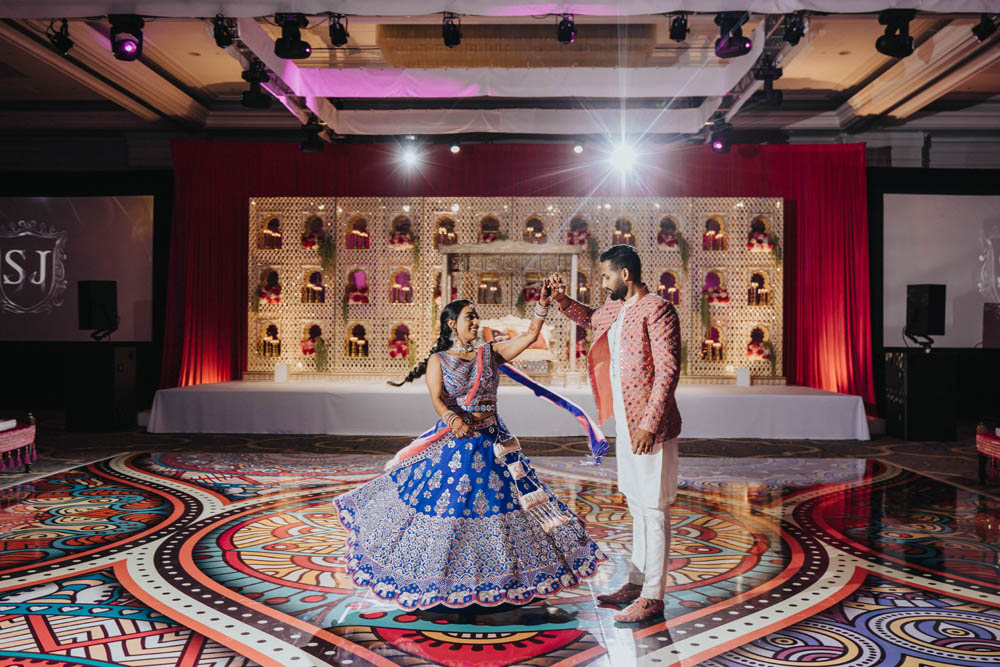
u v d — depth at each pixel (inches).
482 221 391.5
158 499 208.7
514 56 296.0
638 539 130.8
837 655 110.4
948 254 389.1
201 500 207.9
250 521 186.5
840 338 372.8
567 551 124.0
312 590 138.1
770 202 378.6
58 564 151.9
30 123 387.5
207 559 156.2
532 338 128.7
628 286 126.0
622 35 282.5
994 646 113.9
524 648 112.7
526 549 120.5
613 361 127.0
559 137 387.5
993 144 386.9
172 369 382.3
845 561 157.6
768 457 281.4
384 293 383.9
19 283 409.1
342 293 385.4
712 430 323.9
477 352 127.9
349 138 377.4
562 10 203.8
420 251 381.4
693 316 379.6
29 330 409.7
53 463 259.4
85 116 385.4
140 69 316.8
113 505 201.8
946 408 321.7
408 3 207.9
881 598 135.0
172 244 382.3
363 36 297.7
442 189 380.2
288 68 283.6
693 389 350.6
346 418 325.1
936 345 391.9
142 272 402.3
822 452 293.1
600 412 135.2
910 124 379.6
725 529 183.0
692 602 132.7
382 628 120.3
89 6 214.1
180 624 121.3
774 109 375.6
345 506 130.2
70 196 405.7
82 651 110.3
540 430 321.7
